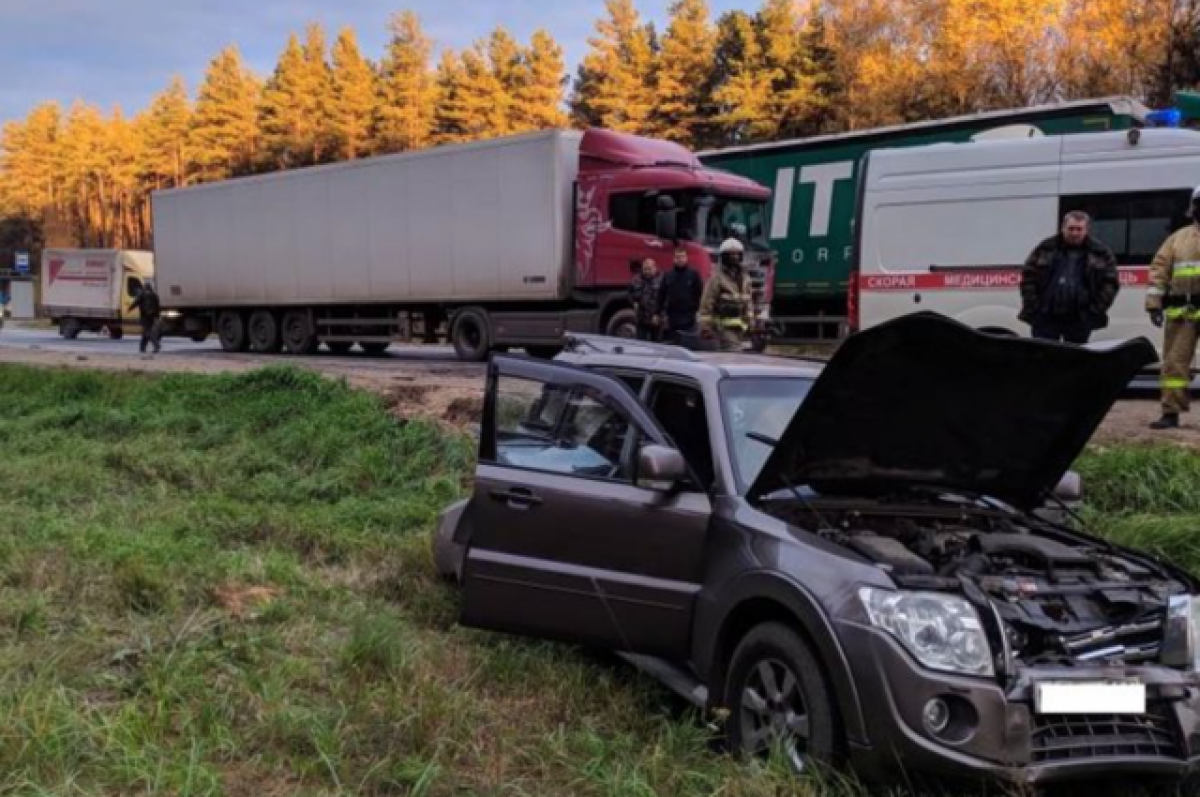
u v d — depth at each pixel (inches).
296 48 2659.9
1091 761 147.4
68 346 1232.2
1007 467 197.6
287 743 172.2
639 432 198.8
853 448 184.1
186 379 631.2
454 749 173.6
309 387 559.8
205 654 207.3
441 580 278.7
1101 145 482.6
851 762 152.3
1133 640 160.7
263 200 975.0
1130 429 388.5
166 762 158.7
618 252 698.8
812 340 776.3
